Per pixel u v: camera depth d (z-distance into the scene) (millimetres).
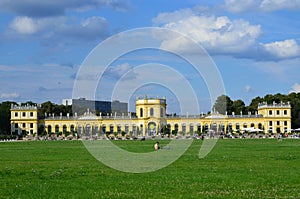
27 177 33750
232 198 24797
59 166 42188
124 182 30906
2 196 25766
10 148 82250
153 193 26531
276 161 46062
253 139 133875
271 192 26609
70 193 26656
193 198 24875
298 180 31141
